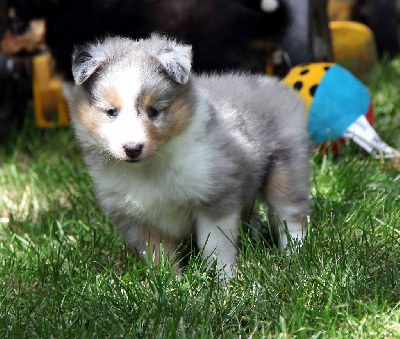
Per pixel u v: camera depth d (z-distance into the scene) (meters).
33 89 7.83
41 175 6.48
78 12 6.74
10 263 4.65
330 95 6.32
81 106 4.23
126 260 4.65
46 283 4.41
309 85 6.38
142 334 3.61
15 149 7.31
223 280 4.21
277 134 4.70
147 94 4.04
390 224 4.72
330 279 4.07
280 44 6.86
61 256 4.85
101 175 4.39
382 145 6.32
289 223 4.80
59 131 7.74
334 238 4.53
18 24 7.11
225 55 6.55
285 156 4.72
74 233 5.25
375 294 3.82
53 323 3.86
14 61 7.70
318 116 6.28
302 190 4.80
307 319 3.70
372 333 3.58
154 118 4.07
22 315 3.97
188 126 4.19
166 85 4.10
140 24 6.57
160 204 4.38
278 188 4.75
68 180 6.23
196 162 4.21
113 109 4.08
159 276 4.03
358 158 6.14
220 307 3.85
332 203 5.27
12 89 7.88
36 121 7.90
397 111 7.61
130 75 4.06
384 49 10.84
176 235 4.62
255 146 4.52
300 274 4.12
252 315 3.79
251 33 6.62
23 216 5.79
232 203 4.35
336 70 6.52
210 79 4.91
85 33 6.70
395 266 4.07
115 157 4.07
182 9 6.52
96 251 4.91
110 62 4.18
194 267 4.31
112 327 3.70
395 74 9.32
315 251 4.39
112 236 5.04
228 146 4.32
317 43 7.40
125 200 4.40
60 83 7.63
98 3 6.68
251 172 4.49
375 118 7.38
